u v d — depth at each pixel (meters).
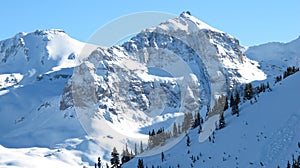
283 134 141.00
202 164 151.75
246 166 134.75
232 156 147.00
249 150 144.62
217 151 156.75
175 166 157.12
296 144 132.62
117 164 161.75
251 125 161.38
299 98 161.00
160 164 161.00
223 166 143.25
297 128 140.75
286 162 126.19
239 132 161.50
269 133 147.12
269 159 131.75
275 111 161.25
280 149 134.38
